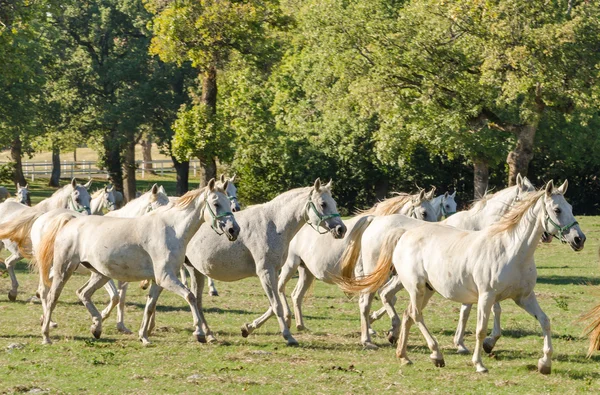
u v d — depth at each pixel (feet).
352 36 118.93
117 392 31.60
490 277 35.01
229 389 32.42
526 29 100.58
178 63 106.63
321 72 138.92
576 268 83.25
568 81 101.81
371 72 116.98
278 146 149.79
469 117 117.08
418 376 35.55
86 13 180.45
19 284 65.10
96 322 43.32
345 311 55.93
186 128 105.91
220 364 37.35
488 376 35.60
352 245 43.65
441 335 46.83
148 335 43.60
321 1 121.39
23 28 107.86
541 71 99.66
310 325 49.60
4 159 264.11
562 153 145.07
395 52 114.52
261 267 43.29
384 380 34.60
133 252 41.37
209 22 100.78
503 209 50.65
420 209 52.42
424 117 114.21
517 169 114.11
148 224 41.63
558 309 56.80
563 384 34.22
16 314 51.01
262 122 140.77
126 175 180.34
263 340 44.19
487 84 108.47
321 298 62.18
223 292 64.18
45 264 42.78
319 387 33.01
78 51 181.16
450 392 32.60
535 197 34.60
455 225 52.47
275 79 167.22
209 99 108.58
